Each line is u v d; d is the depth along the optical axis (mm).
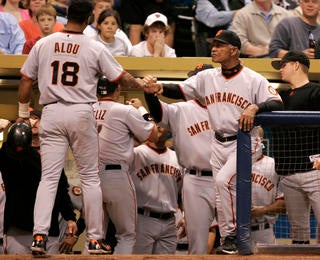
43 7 39625
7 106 38719
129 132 30672
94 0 42156
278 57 40531
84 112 27078
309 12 40406
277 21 43531
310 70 36938
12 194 28844
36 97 37875
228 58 27688
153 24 40469
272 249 26750
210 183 30266
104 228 31531
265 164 31234
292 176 29594
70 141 27375
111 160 30328
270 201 31188
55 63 27406
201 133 30406
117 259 25734
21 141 28125
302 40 40438
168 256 25750
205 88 28312
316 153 29078
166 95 28562
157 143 32562
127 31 45812
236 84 27828
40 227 26141
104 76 30750
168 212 32281
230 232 27141
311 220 31000
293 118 26344
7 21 40125
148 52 40562
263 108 26438
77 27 27812
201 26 45156
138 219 32094
